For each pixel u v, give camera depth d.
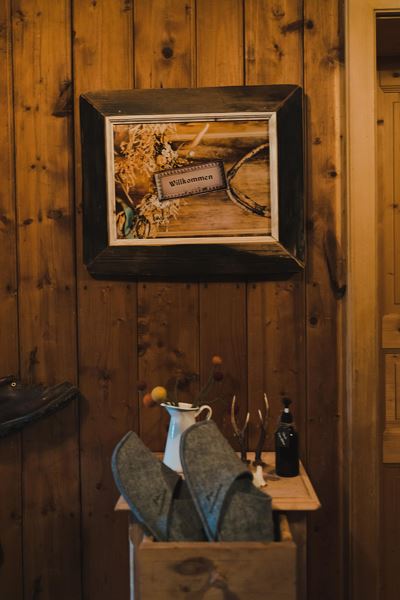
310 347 1.88
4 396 1.89
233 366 1.89
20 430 1.86
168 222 1.86
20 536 1.92
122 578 1.92
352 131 1.82
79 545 1.92
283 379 1.89
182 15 1.88
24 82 1.91
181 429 1.69
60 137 1.90
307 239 1.88
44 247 1.91
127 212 1.87
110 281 1.91
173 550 1.35
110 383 1.91
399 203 2.09
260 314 1.89
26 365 1.92
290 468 1.67
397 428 2.08
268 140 1.84
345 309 1.86
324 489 1.89
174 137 1.86
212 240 1.85
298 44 1.87
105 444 1.92
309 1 1.87
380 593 2.07
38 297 1.92
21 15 1.91
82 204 1.89
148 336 1.90
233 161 1.85
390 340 2.09
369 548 1.83
